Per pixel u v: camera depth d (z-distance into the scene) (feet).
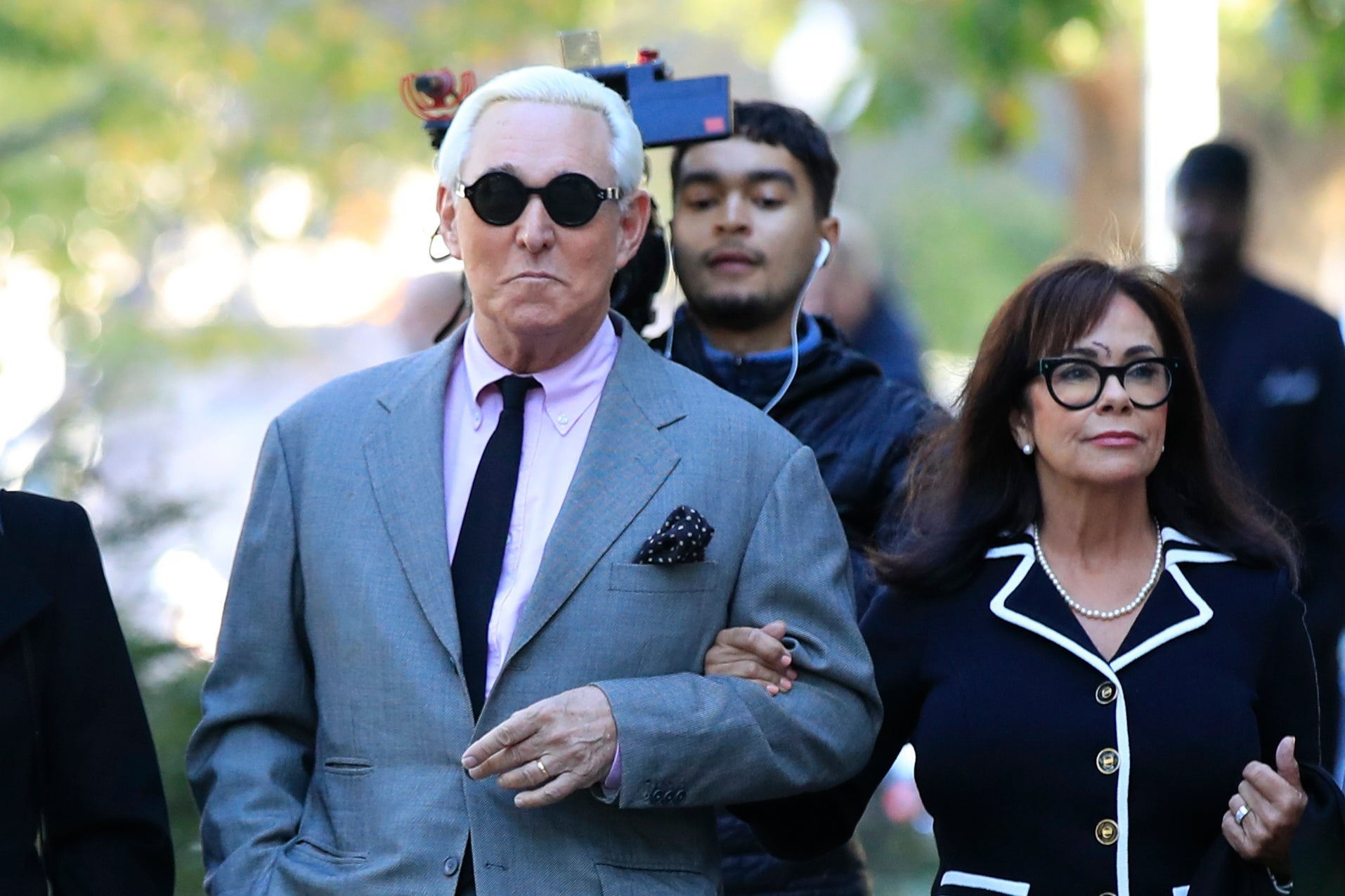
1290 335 74.69
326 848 46.37
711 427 48.49
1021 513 49.98
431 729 46.01
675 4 222.69
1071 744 47.19
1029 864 47.26
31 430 92.58
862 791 50.67
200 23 149.79
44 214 147.95
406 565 46.96
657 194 83.61
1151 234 124.77
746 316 59.57
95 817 45.06
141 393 106.11
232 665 48.52
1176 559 48.96
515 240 46.85
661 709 45.14
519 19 154.61
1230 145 75.92
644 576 46.65
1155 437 48.16
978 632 49.14
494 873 45.24
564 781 44.21
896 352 104.12
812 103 217.56
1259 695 48.26
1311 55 153.48
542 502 47.83
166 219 159.12
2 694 43.83
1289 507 74.33
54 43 147.02
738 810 51.08
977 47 154.40
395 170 169.17
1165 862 46.85
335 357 198.39
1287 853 45.70
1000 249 253.03
